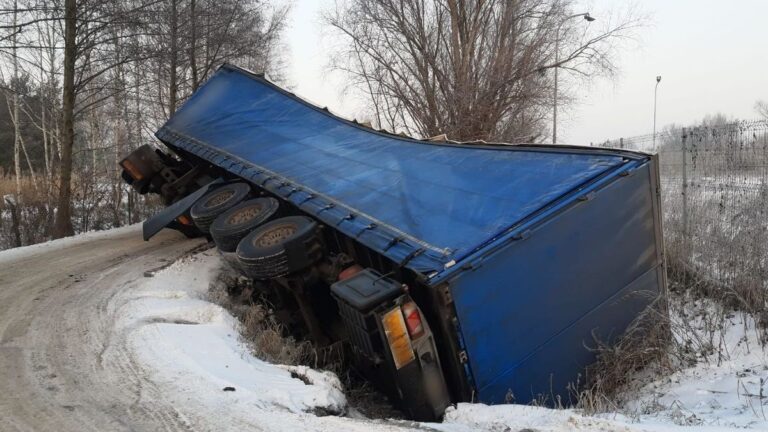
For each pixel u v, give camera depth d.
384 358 4.71
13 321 6.49
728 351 5.89
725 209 8.57
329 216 6.32
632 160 5.66
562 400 5.09
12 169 37.91
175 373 4.60
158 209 21.50
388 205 6.08
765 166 7.94
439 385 4.69
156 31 17.08
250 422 3.74
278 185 7.71
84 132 28.94
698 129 9.21
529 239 4.89
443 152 7.29
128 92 22.75
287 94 11.10
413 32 19.72
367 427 3.68
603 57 19.17
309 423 3.72
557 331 5.08
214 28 20.92
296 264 6.05
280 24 23.50
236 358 4.98
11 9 14.28
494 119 19.08
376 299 4.61
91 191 19.72
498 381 4.77
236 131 10.52
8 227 17.03
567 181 5.43
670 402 4.84
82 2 15.30
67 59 15.52
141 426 3.74
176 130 11.84
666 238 9.29
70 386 4.47
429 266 4.69
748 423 3.80
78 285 8.30
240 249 6.37
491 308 4.71
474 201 5.60
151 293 7.37
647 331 5.67
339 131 9.28
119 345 5.41
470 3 19.25
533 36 19.17
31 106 27.38
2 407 4.11
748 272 7.29
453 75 19.36
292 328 6.79
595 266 5.32
